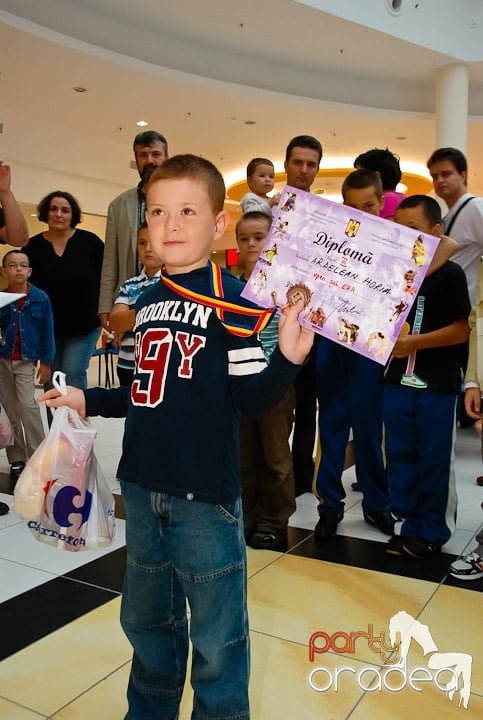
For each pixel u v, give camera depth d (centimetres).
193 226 117
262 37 795
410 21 789
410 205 236
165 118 950
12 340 356
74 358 388
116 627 189
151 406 116
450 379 239
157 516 117
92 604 203
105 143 1049
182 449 113
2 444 239
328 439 272
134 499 120
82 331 384
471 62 849
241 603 118
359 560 239
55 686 160
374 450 270
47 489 130
